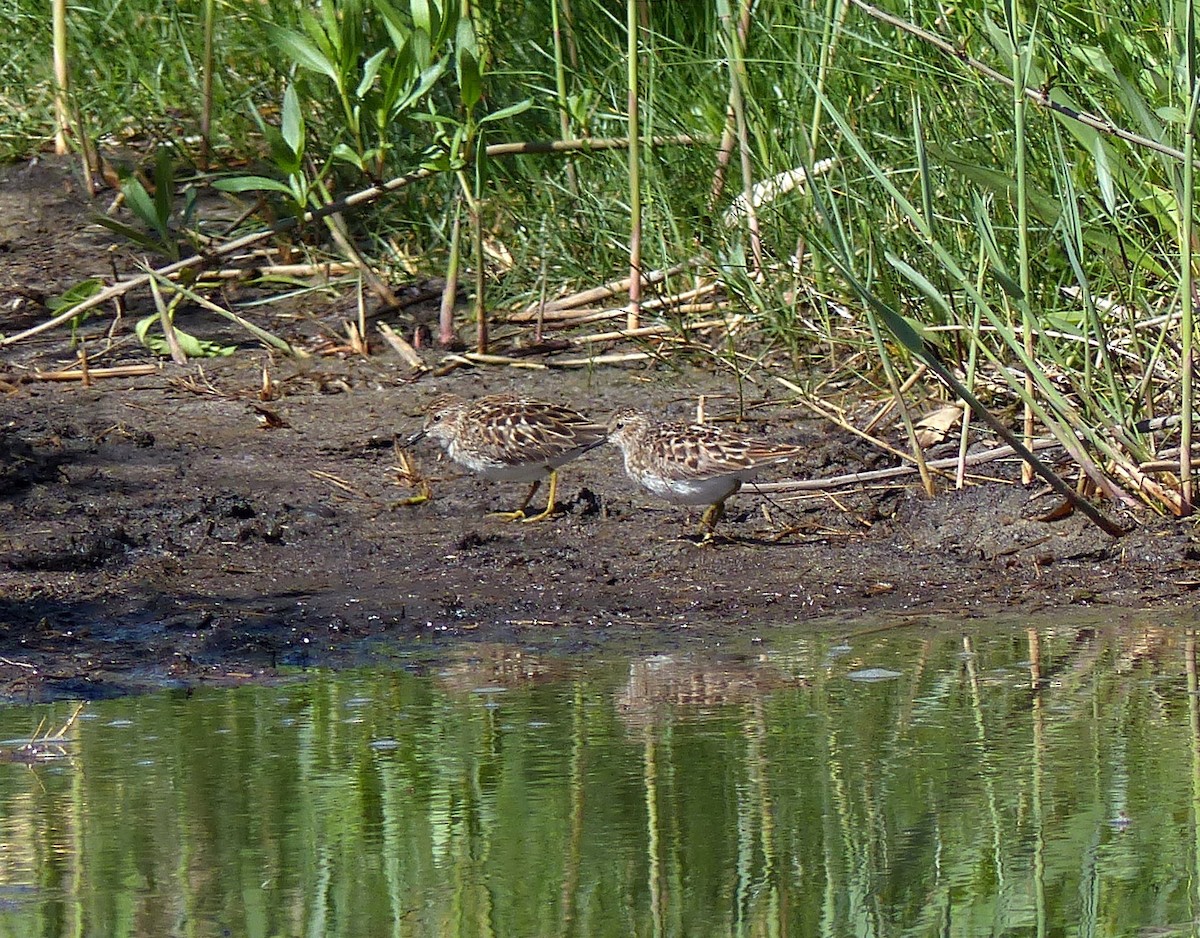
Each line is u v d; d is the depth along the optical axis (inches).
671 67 639.8
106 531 456.1
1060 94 437.1
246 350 603.2
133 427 537.3
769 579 438.3
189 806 284.2
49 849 265.7
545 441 473.1
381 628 402.6
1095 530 450.9
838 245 461.4
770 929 237.9
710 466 453.4
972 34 521.0
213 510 473.7
